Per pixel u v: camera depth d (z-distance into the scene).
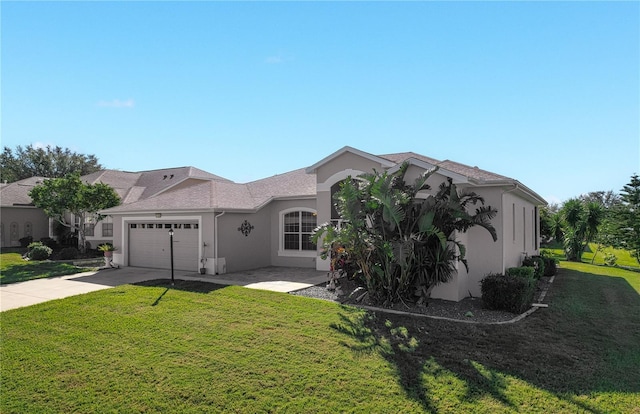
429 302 11.80
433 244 11.42
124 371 6.86
